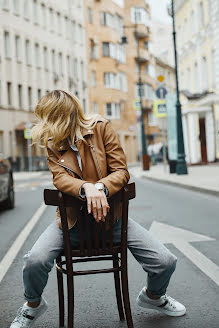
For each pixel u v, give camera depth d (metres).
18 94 49.34
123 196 3.96
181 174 25.34
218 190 15.64
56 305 5.20
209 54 34.88
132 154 74.50
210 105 36.22
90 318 4.75
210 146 36.47
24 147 49.91
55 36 57.22
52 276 6.49
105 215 3.78
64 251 4.05
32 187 24.38
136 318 4.70
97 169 3.96
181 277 6.12
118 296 4.62
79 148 3.96
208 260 6.97
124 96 71.88
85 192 3.79
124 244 4.03
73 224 3.95
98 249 4.01
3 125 46.19
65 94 3.99
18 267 7.05
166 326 4.45
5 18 47.06
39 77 53.25
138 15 76.81
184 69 43.44
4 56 46.78
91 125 4.02
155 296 4.53
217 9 31.61
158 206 13.72
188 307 4.97
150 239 4.16
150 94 80.50
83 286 5.93
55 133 3.90
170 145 28.42
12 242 9.06
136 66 77.06
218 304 5.02
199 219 10.94
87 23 66.06
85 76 65.25
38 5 53.50
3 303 5.39
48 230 4.12
